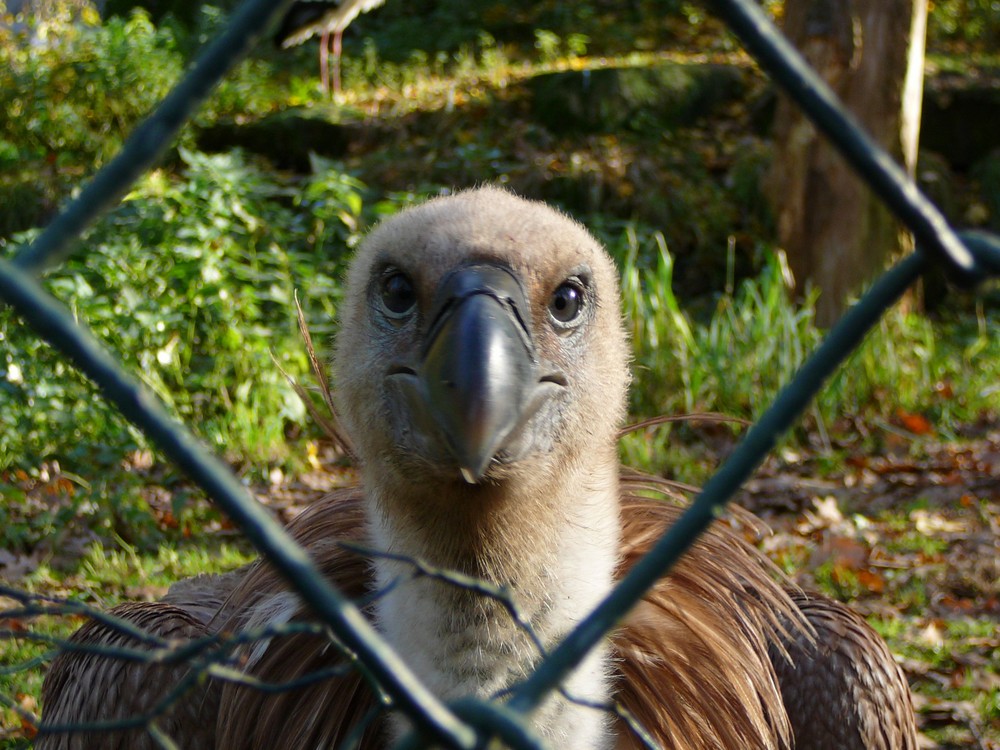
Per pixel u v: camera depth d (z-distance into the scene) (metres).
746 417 9.46
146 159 0.98
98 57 15.23
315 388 8.77
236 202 9.18
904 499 8.32
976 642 5.92
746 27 1.05
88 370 0.97
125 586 6.05
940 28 18.17
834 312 11.66
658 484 3.40
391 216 2.94
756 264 12.33
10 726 4.39
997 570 6.90
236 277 9.19
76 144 14.73
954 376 10.94
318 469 8.16
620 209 13.16
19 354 7.22
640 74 14.97
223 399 8.35
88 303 7.98
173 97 0.98
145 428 0.99
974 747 4.89
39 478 7.21
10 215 13.21
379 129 14.70
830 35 11.27
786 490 8.34
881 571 6.92
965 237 1.11
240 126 14.67
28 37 16.31
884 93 11.32
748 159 13.63
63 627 5.38
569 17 18.59
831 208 11.58
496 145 14.24
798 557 7.01
